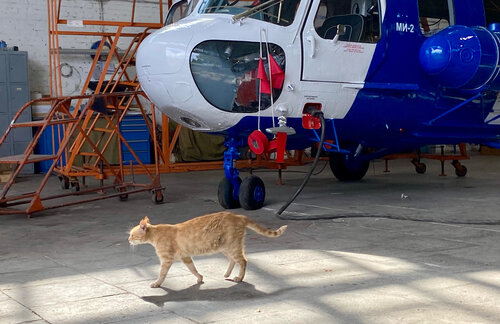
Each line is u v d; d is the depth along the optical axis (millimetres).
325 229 5340
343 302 3053
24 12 12797
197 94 5867
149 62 5957
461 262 3959
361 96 6656
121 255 4441
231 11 6160
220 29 5926
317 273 3711
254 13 6113
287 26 6180
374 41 6699
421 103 7152
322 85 6348
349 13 6801
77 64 13250
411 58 6961
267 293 3266
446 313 2834
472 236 4887
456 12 7469
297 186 8891
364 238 4895
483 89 7062
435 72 6902
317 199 7375
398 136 7453
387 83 6789
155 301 3166
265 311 2934
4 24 12641
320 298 3139
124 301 3182
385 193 7887
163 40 5918
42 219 6398
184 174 11656
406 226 5414
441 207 6543
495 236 4875
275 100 6137
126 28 13688
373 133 7219
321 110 6457
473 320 2727
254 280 3555
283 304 3047
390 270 3750
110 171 8656
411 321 2727
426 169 11648
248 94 6043
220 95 5949
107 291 3400
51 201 7906
